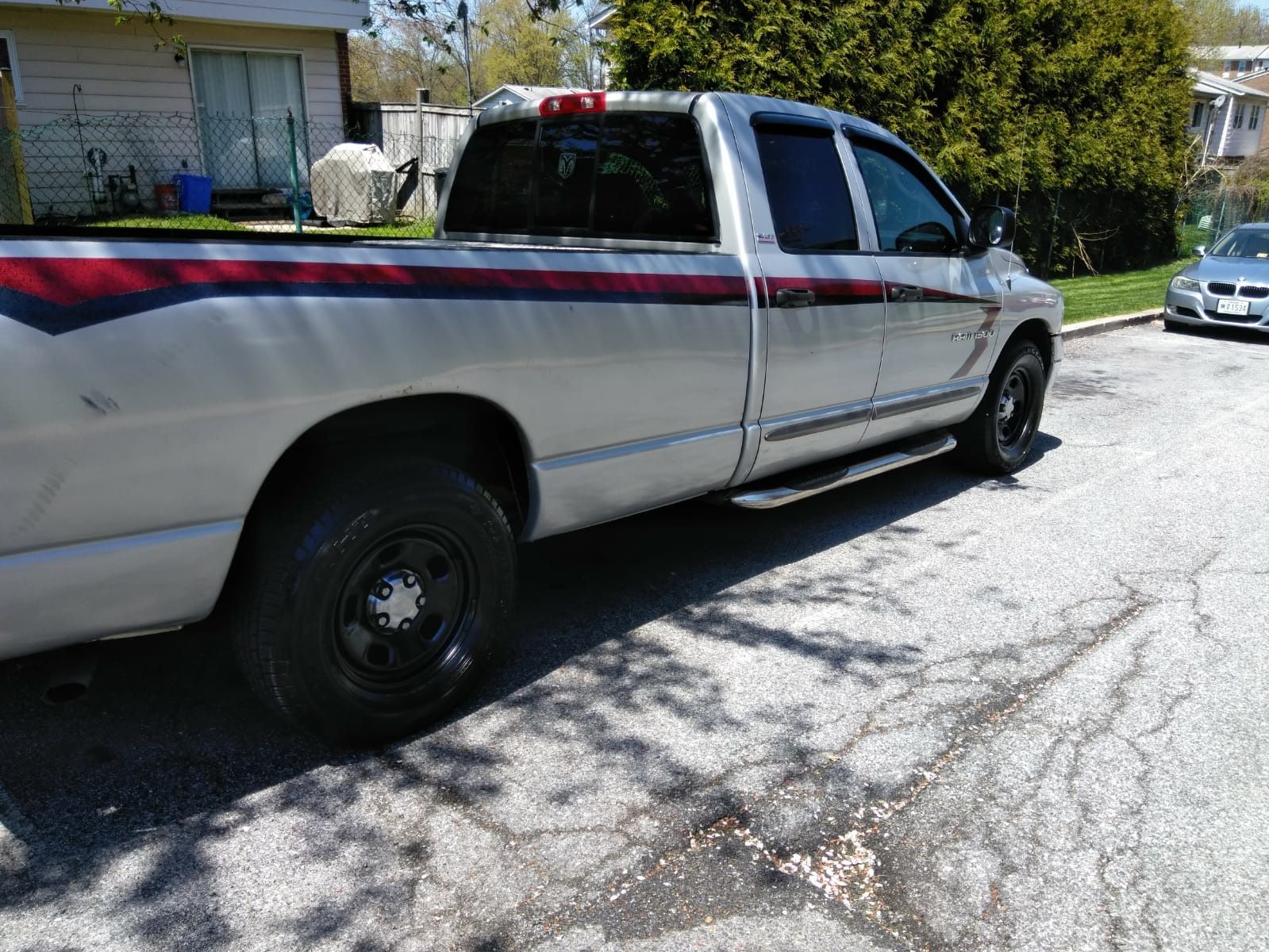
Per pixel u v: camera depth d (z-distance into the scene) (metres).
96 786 2.91
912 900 2.55
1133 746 3.29
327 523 2.82
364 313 2.77
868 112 11.45
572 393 3.37
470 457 3.51
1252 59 69.00
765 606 4.33
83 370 2.29
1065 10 14.74
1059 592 4.56
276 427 2.64
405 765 3.08
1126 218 19.27
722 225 4.05
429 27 9.69
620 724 3.34
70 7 13.55
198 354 2.47
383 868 2.61
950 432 6.20
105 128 14.55
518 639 3.96
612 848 2.71
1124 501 5.97
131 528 2.47
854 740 3.28
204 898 2.48
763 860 2.68
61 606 2.43
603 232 4.51
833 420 4.62
